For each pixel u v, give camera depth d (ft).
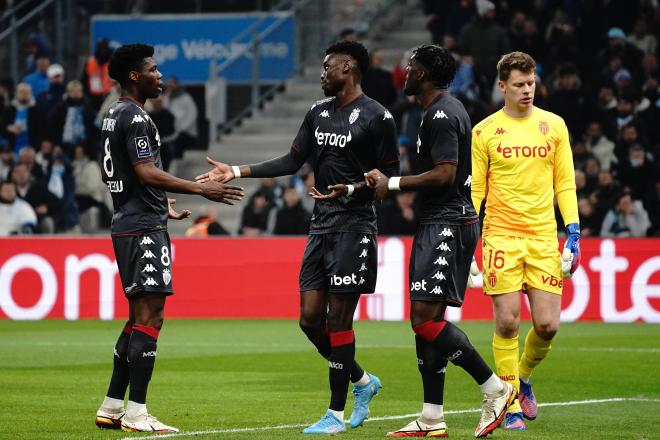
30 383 89.15
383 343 119.96
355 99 67.00
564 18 180.96
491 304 145.18
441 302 63.93
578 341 120.67
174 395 82.64
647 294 141.59
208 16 200.95
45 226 170.09
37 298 150.51
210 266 151.64
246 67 193.57
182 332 132.77
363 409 68.03
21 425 67.51
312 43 196.85
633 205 156.15
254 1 202.18
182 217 69.26
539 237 68.28
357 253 65.98
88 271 150.10
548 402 79.61
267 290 150.51
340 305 65.82
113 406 66.59
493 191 68.90
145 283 64.95
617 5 179.93
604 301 142.51
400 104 170.40
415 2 208.95
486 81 173.17
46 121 183.01
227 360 105.60
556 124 68.39
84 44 205.87
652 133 166.91
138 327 65.10
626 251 142.00
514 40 181.37
